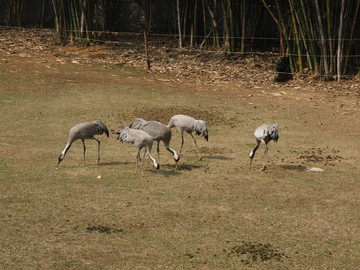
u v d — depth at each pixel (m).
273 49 35.66
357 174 14.11
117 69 28.58
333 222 10.60
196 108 22.05
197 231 9.91
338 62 27.02
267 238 9.71
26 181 12.53
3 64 27.14
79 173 13.42
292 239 9.70
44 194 11.62
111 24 40.94
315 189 12.73
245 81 27.50
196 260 8.65
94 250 8.90
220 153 16.20
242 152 16.36
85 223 10.06
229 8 31.55
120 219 10.34
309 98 24.36
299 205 11.56
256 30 34.56
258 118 21.03
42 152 15.53
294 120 20.89
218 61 31.41
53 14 43.59
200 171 13.99
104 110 21.25
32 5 43.72
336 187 12.94
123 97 23.23
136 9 42.75
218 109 22.06
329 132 19.27
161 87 25.45
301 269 8.49
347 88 25.95
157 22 41.72
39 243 9.09
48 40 35.09
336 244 9.53
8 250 8.75
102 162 14.70
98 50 32.97
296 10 27.70
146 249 9.02
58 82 25.08
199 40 36.91
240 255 8.90
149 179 13.08
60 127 18.88
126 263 8.45
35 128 18.58
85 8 34.12
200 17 37.34
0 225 9.78
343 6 26.20
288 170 14.34
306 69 28.16
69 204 11.06
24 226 9.79
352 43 27.30
